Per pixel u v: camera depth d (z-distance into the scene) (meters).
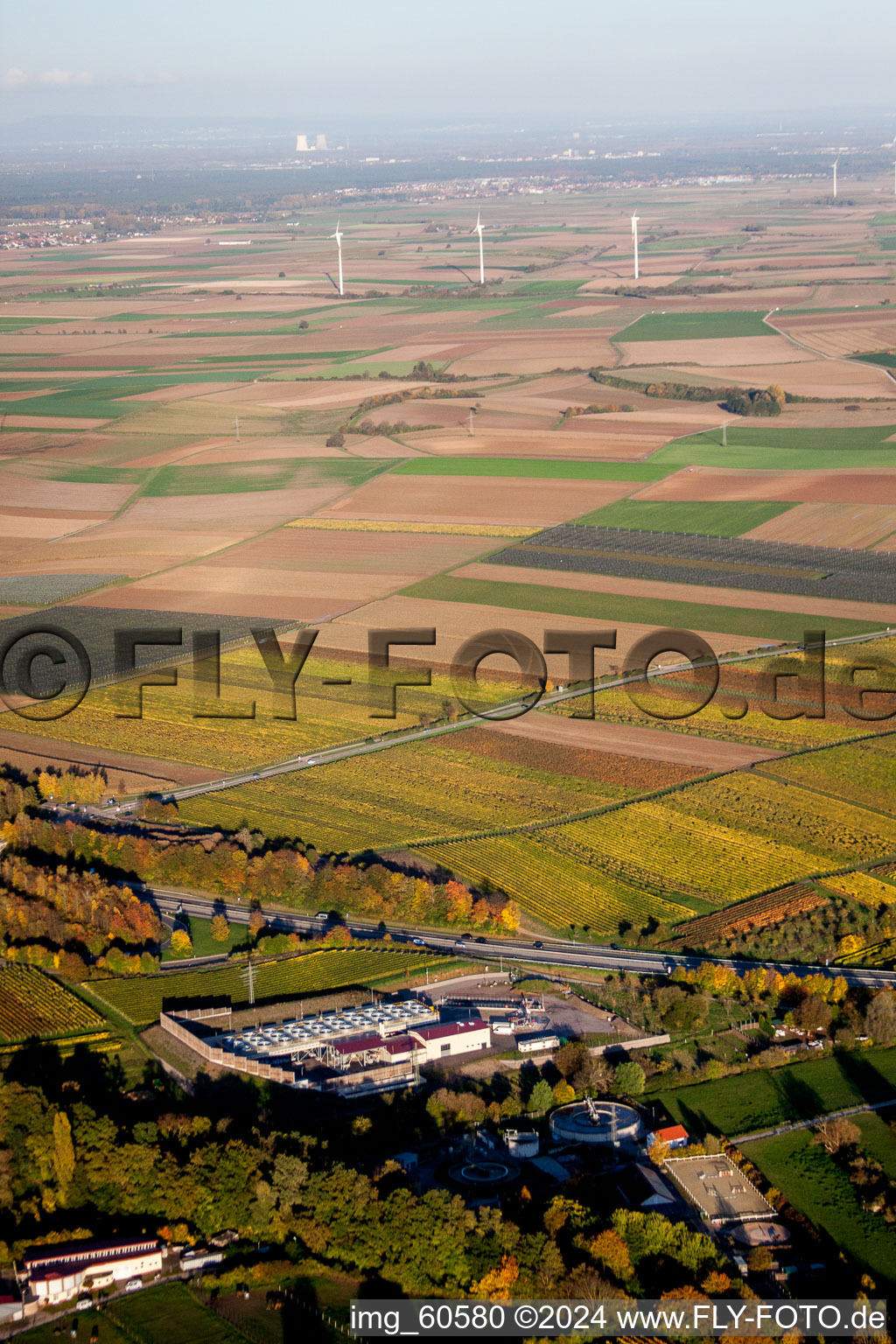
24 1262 168.38
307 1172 178.50
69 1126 182.62
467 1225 168.88
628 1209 175.12
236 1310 162.62
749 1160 186.12
